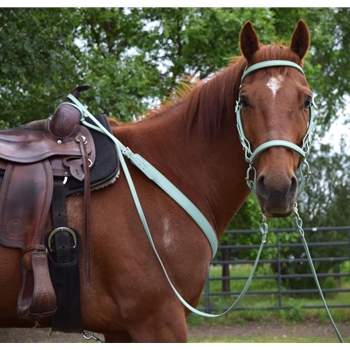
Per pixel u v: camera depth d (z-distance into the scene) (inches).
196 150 81.7
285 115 72.5
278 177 68.9
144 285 73.4
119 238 73.7
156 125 83.4
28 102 237.5
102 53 284.5
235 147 81.0
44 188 72.7
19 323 76.3
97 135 79.3
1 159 74.2
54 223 72.7
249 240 335.6
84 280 72.7
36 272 69.5
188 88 87.4
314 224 402.3
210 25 287.3
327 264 375.9
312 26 326.6
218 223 83.6
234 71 81.0
